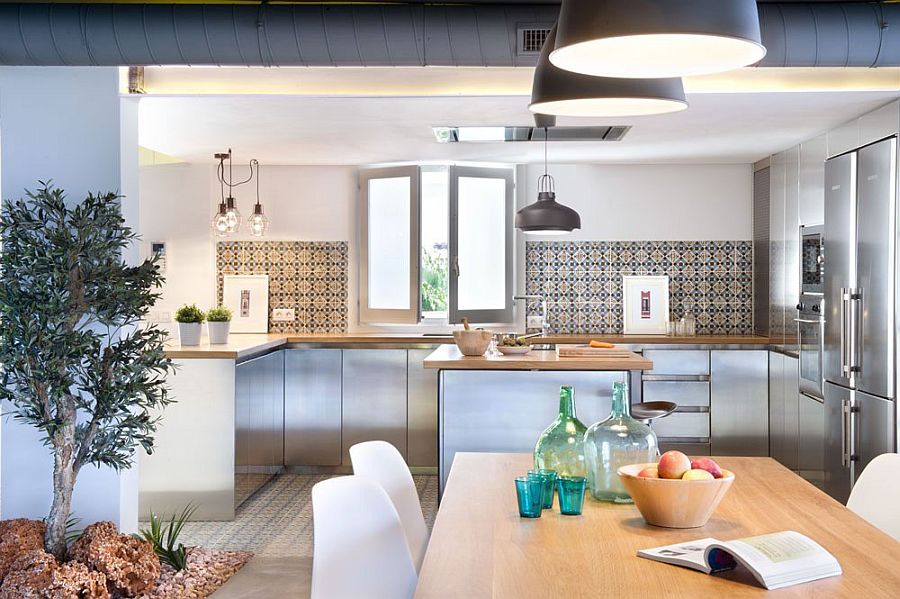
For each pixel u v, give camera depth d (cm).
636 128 628
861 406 562
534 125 612
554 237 830
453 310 802
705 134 651
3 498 478
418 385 781
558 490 247
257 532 576
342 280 827
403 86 521
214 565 496
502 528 233
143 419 442
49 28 415
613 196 825
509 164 816
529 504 243
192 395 605
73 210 479
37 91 480
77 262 430
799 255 683
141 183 818
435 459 782
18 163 479
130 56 421
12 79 479
